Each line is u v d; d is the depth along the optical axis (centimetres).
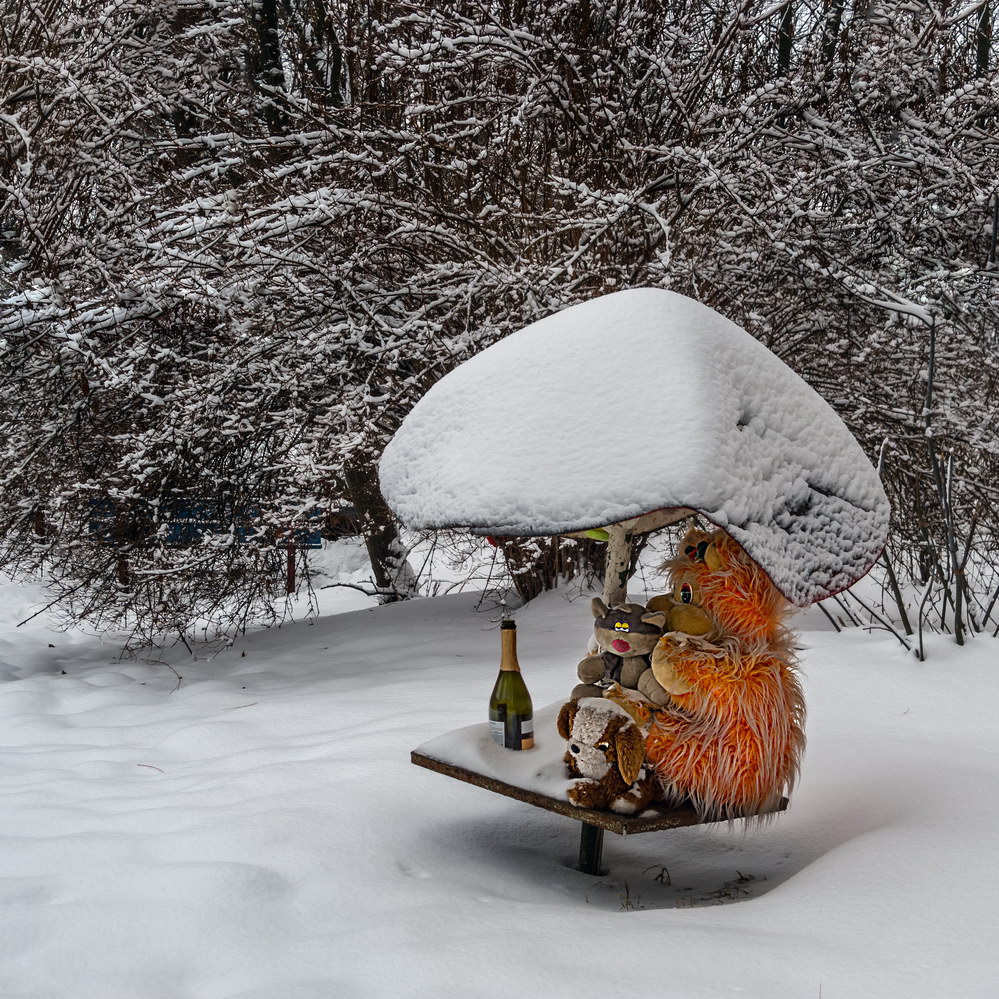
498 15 712
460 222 664
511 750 325
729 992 210
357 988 226
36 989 242
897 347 624
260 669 636
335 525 884
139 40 752
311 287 651
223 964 249
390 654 624
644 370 278
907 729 393
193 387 604
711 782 284
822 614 605
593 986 216
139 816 354
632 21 681
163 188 703
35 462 683
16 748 476
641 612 293
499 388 300
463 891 285
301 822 327
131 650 703
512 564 730
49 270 636
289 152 775
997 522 576
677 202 629
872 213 654
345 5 770
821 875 271
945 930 227
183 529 688
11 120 625
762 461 270
